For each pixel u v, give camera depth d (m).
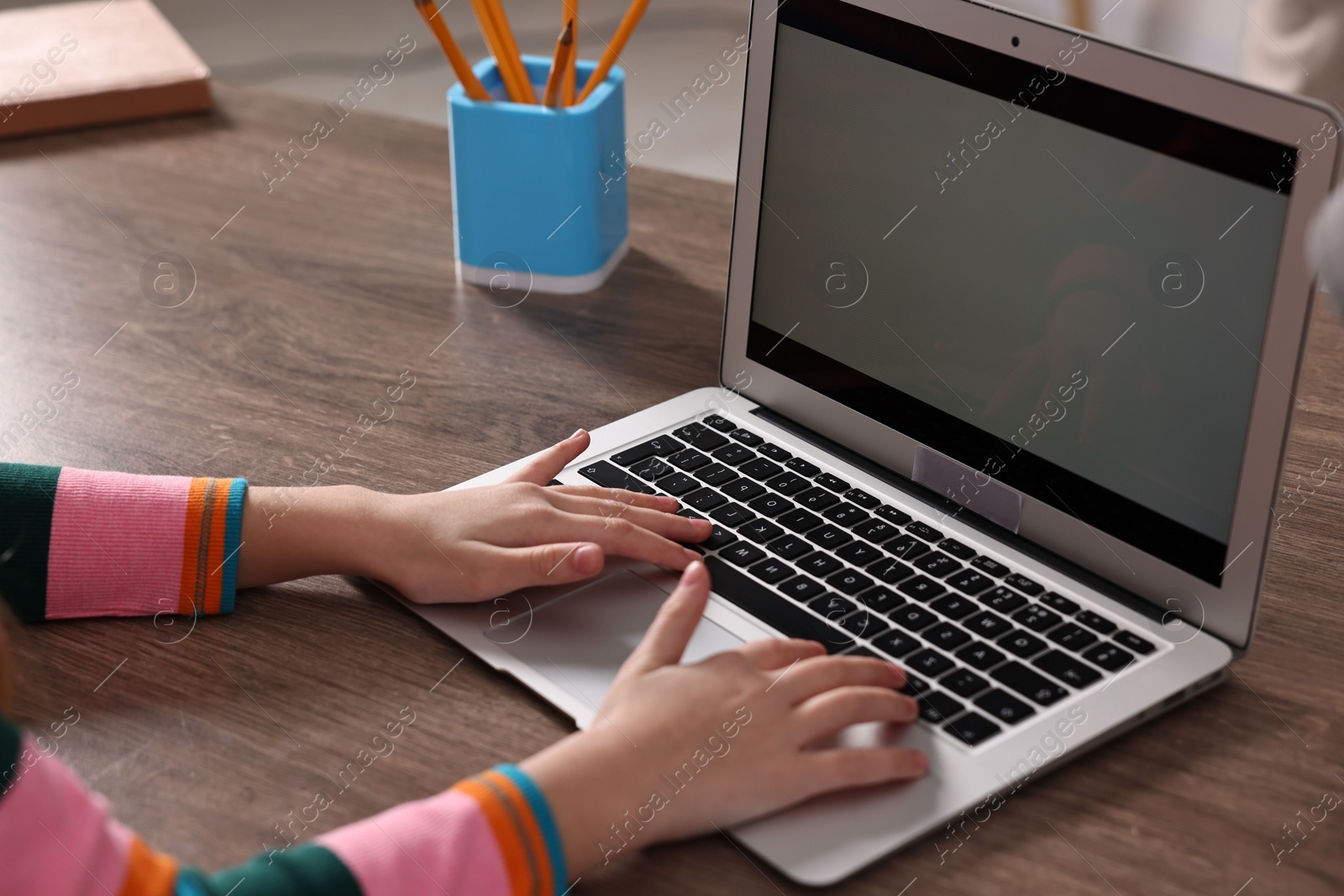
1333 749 0.63
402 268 1.12
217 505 0.73
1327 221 0.48
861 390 0.85
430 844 0.54
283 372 0.97
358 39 3.45
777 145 0.86
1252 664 0.69
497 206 1.06
